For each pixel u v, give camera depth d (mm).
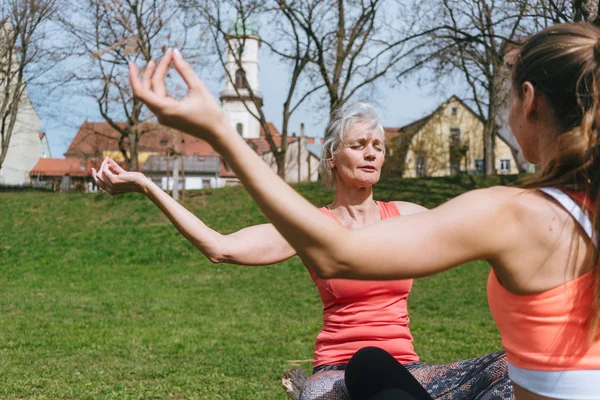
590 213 1197
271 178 1135
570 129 1263
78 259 16859
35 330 8672
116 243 18219
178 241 18172
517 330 1233
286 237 1158
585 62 1234
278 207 1120
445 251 1166
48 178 70375
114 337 8234
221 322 9734
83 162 54156
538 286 1192
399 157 40594
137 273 15289
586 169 1208
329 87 23766
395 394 1547
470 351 7371
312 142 61875
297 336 8625
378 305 2318
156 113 1086
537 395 1212
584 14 10680
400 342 2305
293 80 26266
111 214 21500
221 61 26125
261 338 8422
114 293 12648
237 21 26562
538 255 1191
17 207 22672
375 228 1174
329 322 2361
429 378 2049
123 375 6062
